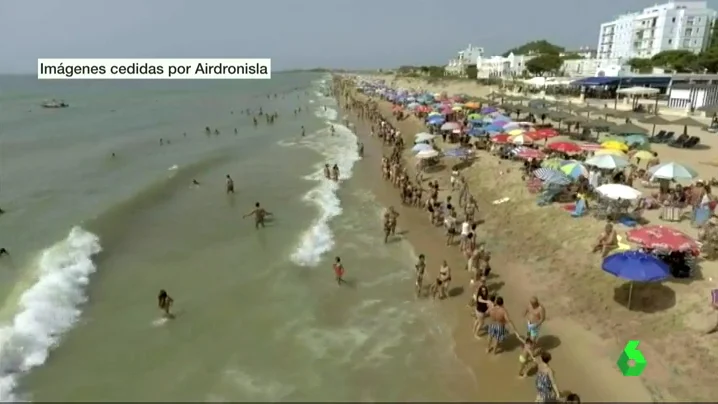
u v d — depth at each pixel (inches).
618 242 699.4
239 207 1072.2
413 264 768.3
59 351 561.6
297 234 902.4
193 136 2117.4
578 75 3757.4
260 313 636.1
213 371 525.0
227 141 1972.2
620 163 872.9
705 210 743.7
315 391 491.5
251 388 498.0
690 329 528.7
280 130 2271.2
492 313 538.3
